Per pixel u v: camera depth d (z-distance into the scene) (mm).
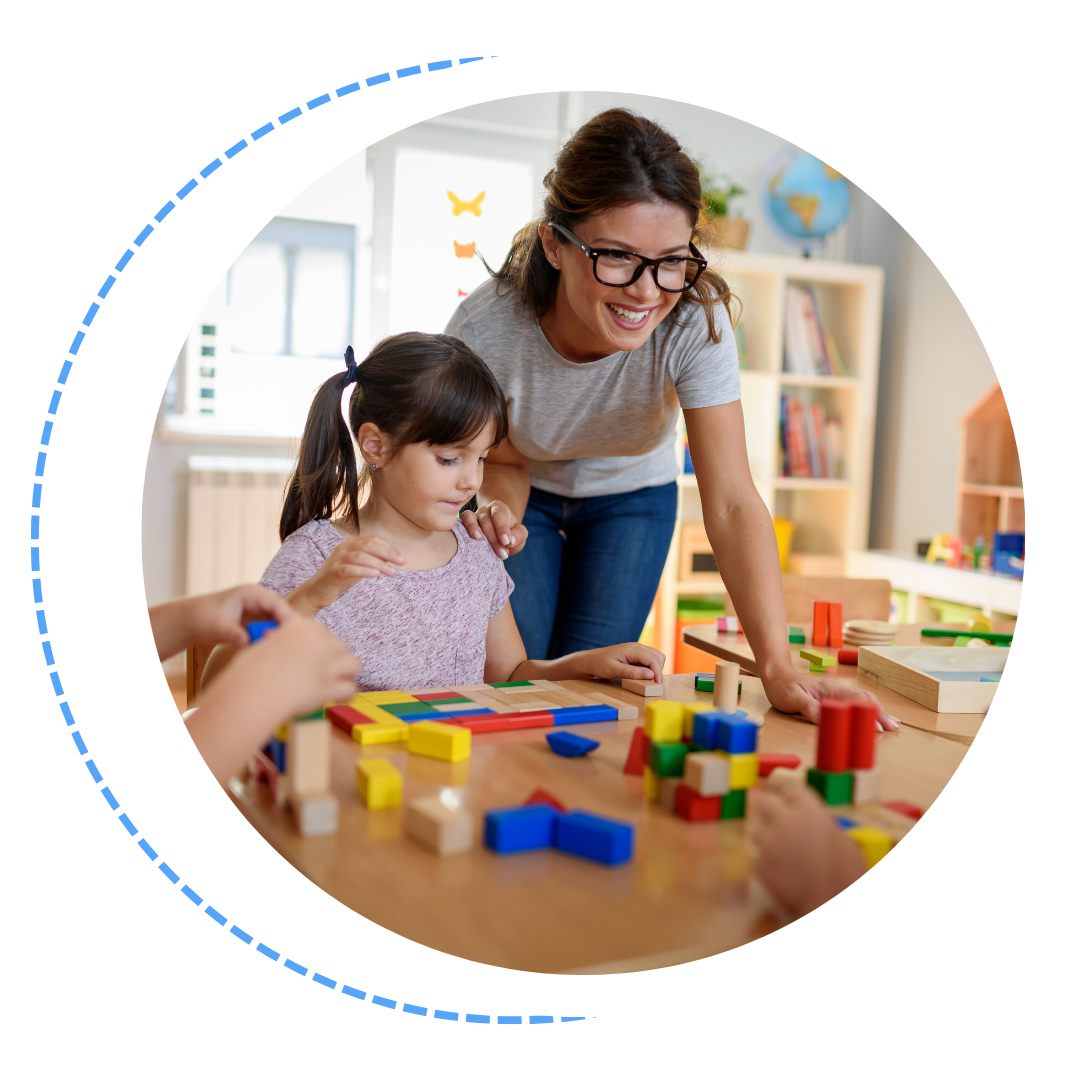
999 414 2820
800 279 3207
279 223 2979
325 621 1188
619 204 1068
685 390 1332
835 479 3246
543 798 737
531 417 1469
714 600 3256
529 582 1651
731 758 737
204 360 2986
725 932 579
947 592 2732
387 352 1237
